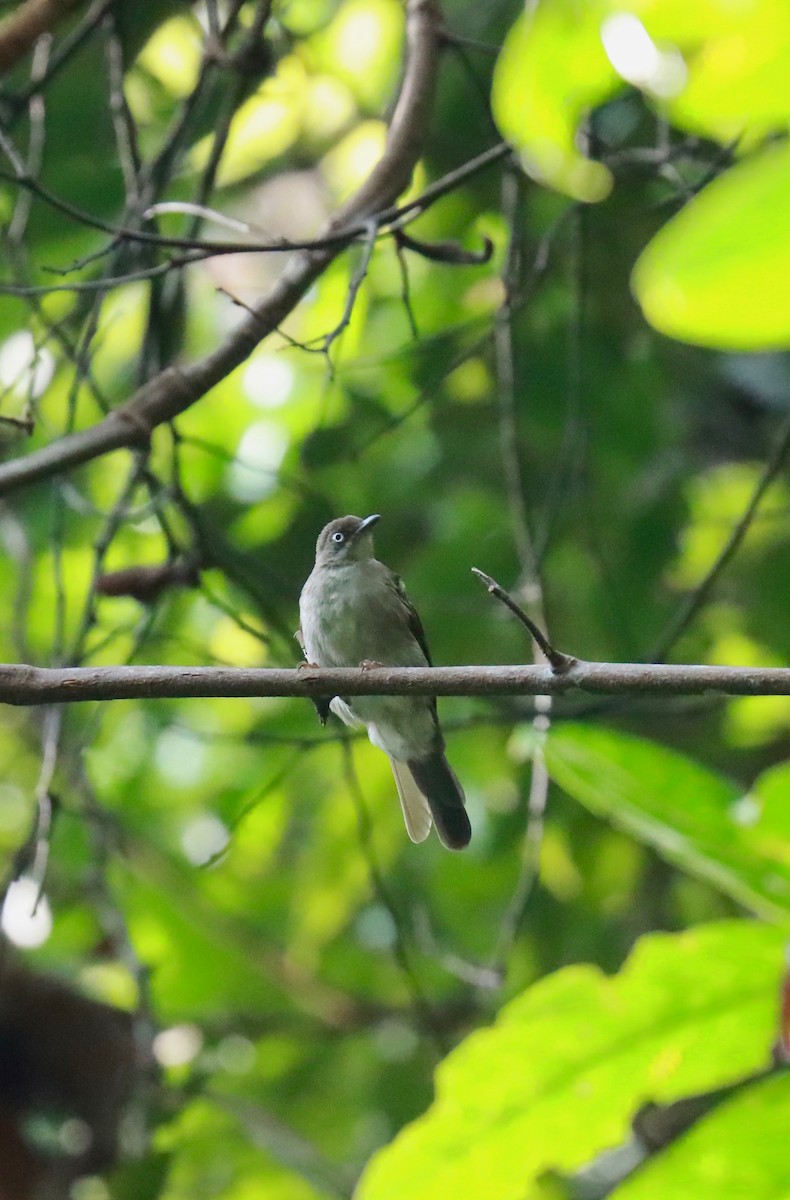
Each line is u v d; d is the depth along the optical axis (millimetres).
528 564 10133
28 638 14211
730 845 3889
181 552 9695
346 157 13961
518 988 14211
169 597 12117
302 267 8586
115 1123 11625
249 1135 13117
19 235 10344
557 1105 3768
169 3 12211
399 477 14195
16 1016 11648
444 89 12984
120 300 13070
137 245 10148
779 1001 3580
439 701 14266
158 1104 12203
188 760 15430
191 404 8516
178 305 11266
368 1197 3783
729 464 14641
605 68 2158
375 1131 14367
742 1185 3555
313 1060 14680
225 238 13672
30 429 8609
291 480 11656
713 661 14086
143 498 13430
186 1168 13523
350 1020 14531
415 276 13672
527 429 13688
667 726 14172
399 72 11555
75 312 12484
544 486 13914
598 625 13688
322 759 15188
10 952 11727
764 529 14234
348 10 13375
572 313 11203
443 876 14828
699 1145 3602
